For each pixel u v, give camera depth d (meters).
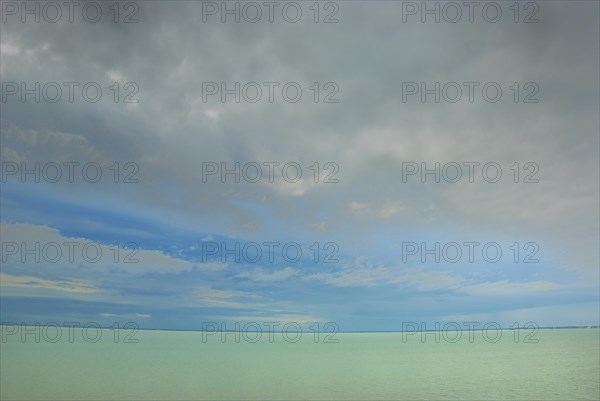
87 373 27.97
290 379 29.73
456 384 29.25
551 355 43.84
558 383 29.73
